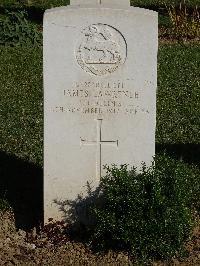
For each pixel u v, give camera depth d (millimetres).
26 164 2359
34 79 3375
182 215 1774
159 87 3273
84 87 1805
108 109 1823
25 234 1901
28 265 1765
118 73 1801
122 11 1757
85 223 1902
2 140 2572
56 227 1894
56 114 1818
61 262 1781
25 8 5234
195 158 2418
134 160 1863
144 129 1842
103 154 1855
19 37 3977
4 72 3469
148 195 1780
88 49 1778
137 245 1747
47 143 1841
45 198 1885
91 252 1817
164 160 1893
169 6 5266
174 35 4355
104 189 1864
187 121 2811
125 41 1779
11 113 2883
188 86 3307
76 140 1842
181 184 1815
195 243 1850
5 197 2105
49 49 1773
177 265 1764
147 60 1791
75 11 1750
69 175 1867
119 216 1779
